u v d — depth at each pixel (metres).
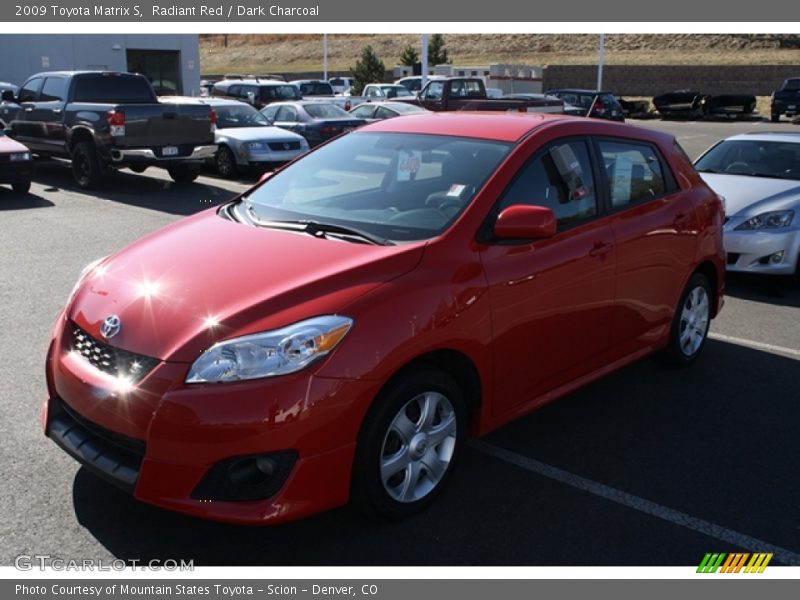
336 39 90.56
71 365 3.31
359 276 3.27
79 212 10.80
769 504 3.71
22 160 11.94
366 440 3.16
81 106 12.77
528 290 3.79
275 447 2.94
